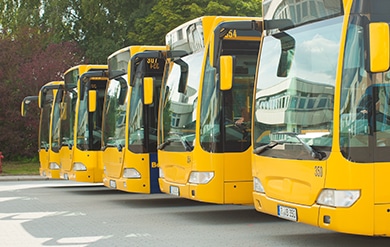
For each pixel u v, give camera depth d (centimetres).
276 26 955
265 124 956
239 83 1138
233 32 1148
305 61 870
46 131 2145
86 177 1738
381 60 719
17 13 4056
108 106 1584
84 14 3925
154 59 1427
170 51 1305
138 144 1409
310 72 855
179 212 1365
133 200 1631
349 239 1008
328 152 801
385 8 794
